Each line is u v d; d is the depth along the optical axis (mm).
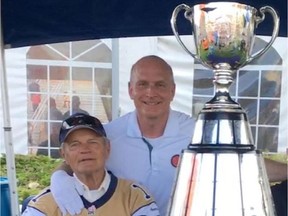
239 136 914
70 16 2322
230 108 940
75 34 2414
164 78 1656
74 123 1497
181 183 913
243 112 946
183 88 3611
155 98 1643
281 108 3580
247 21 954
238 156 893
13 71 3850
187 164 917
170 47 3578
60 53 3846
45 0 2211
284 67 3523
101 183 1489
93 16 2340
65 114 3914
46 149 3979
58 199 1465
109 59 3795
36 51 3842
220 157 892
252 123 3639
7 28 2277
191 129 1708
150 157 1670
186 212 880
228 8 951
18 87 3879
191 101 3621
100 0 2285
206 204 868
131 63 3682
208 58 968
